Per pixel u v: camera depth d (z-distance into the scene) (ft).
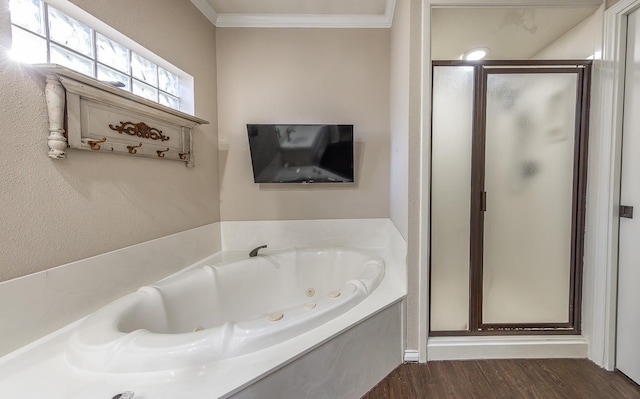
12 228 2.86
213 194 6.73
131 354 2.73
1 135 2.77
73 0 3.50
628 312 4.18
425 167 4.48
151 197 4.75
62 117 3.21
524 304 4.94
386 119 6.95
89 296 3.65
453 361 4.70
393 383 4.21
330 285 6.51
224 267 5.45
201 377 2.64
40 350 2.96
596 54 4.44
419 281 4.63
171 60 5.28
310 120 6.97
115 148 3.92
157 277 4.86
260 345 3.04
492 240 4.87
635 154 4.04
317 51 6.86
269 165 6.70
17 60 2.86
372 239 7.16
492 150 4.74
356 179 7.10
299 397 3.14
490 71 4.59
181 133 5.43
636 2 3.86
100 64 4.21
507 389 4.08
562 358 4.70
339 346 3.55
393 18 6.29
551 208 4.78
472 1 4.28
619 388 4.05
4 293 2.79
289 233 7.15
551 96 4.63
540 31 5.19
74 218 3.46
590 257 4.61
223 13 6.58
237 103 6.89
